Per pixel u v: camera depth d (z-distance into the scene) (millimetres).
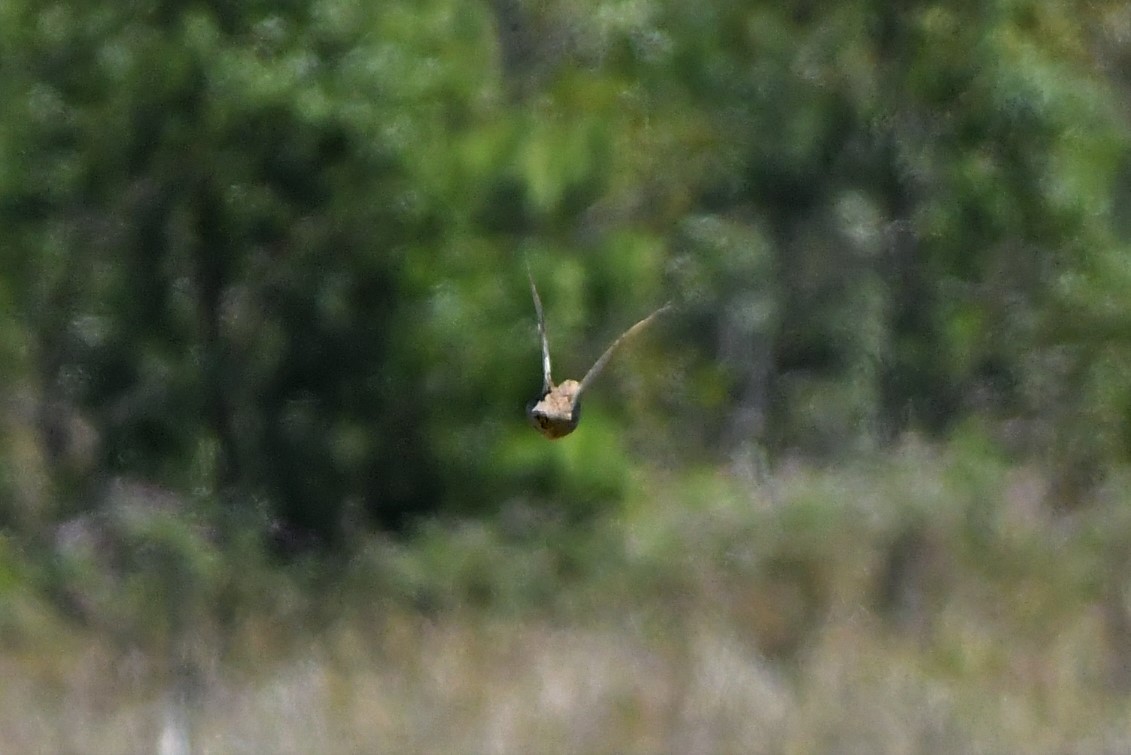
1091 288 67000
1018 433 62500
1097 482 54969
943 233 68750
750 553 41562
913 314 68688
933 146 69625
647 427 66062
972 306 67938
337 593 44344
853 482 44656
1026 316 67062
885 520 40656
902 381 67938
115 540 45094
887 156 70000
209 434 52844
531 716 32375
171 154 51062
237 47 50031
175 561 43031
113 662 38812
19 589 43344
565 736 31562
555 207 54344
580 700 33000
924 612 38938
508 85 65688
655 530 45125
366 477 52844
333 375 52656
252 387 52781
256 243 52125
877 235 69062
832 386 67438
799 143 70312
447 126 53844
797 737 31328
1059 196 67750
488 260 53281
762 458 63062
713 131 70875
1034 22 70688
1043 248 68250
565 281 53594
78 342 52969
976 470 45719
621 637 39000
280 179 50906
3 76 51344
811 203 70438
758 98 70688
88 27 50312
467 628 41219
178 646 39031
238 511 48625
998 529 40656
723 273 68125
